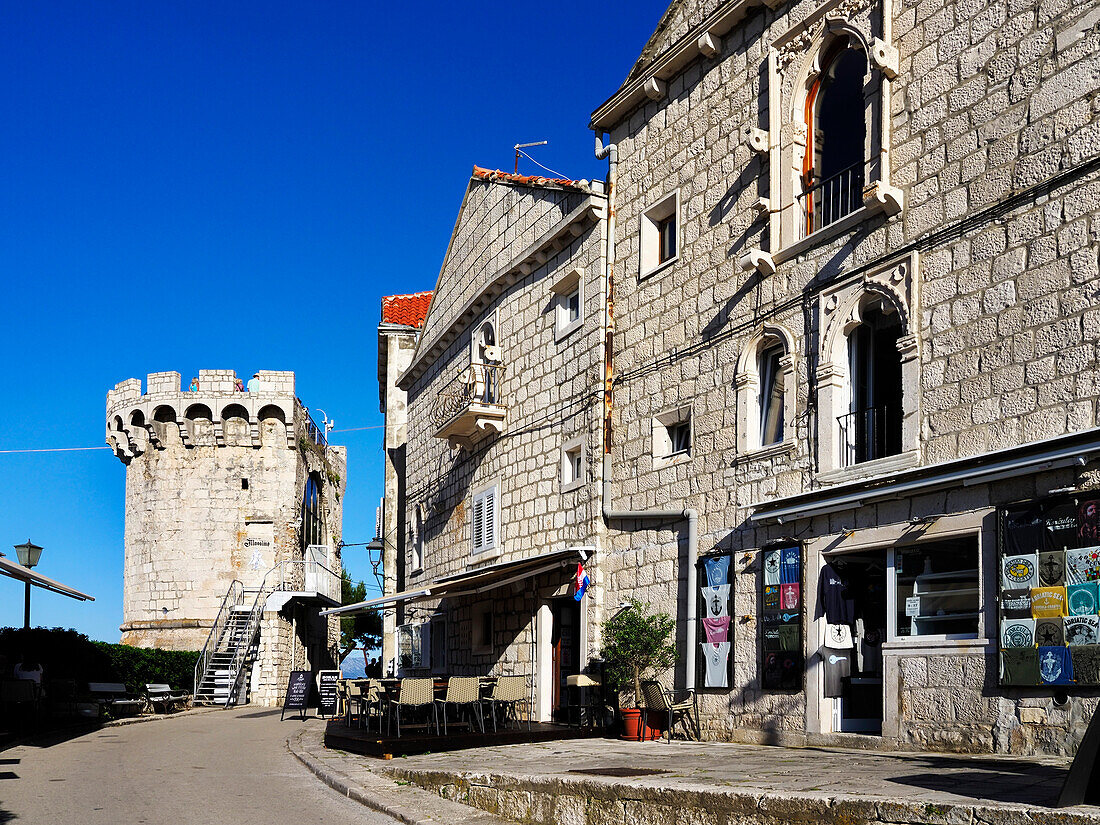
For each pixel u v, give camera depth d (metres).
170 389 45.03
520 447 22.58
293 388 45.62
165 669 35.19
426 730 17.31
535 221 22.67
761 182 15.89
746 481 15.47
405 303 36.91
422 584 29.36
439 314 29.30
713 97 17.28
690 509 16.56
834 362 14.10
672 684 16.52
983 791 7.84
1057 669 10.52
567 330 20.73
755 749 13.42
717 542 15.91
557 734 17.02
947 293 12.70
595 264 19.81
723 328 16.39
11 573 17.58
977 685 11.38
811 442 14.34
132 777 14.39
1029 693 10.84
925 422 12.73
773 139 15.63
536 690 20.31
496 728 17.52
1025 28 12.17
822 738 13.34
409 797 11.91
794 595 14.06
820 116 15.34
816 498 13.82
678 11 18.23
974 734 11.34
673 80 18.39
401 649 30.28
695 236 17.33
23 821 10.51
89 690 26.62
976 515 11.67
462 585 21.39
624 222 19.41
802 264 14.91
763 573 14.74
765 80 16.11
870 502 12.97
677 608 16.64
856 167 14.46
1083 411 10.99
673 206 18.23
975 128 12.63
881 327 13.81
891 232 13.57
